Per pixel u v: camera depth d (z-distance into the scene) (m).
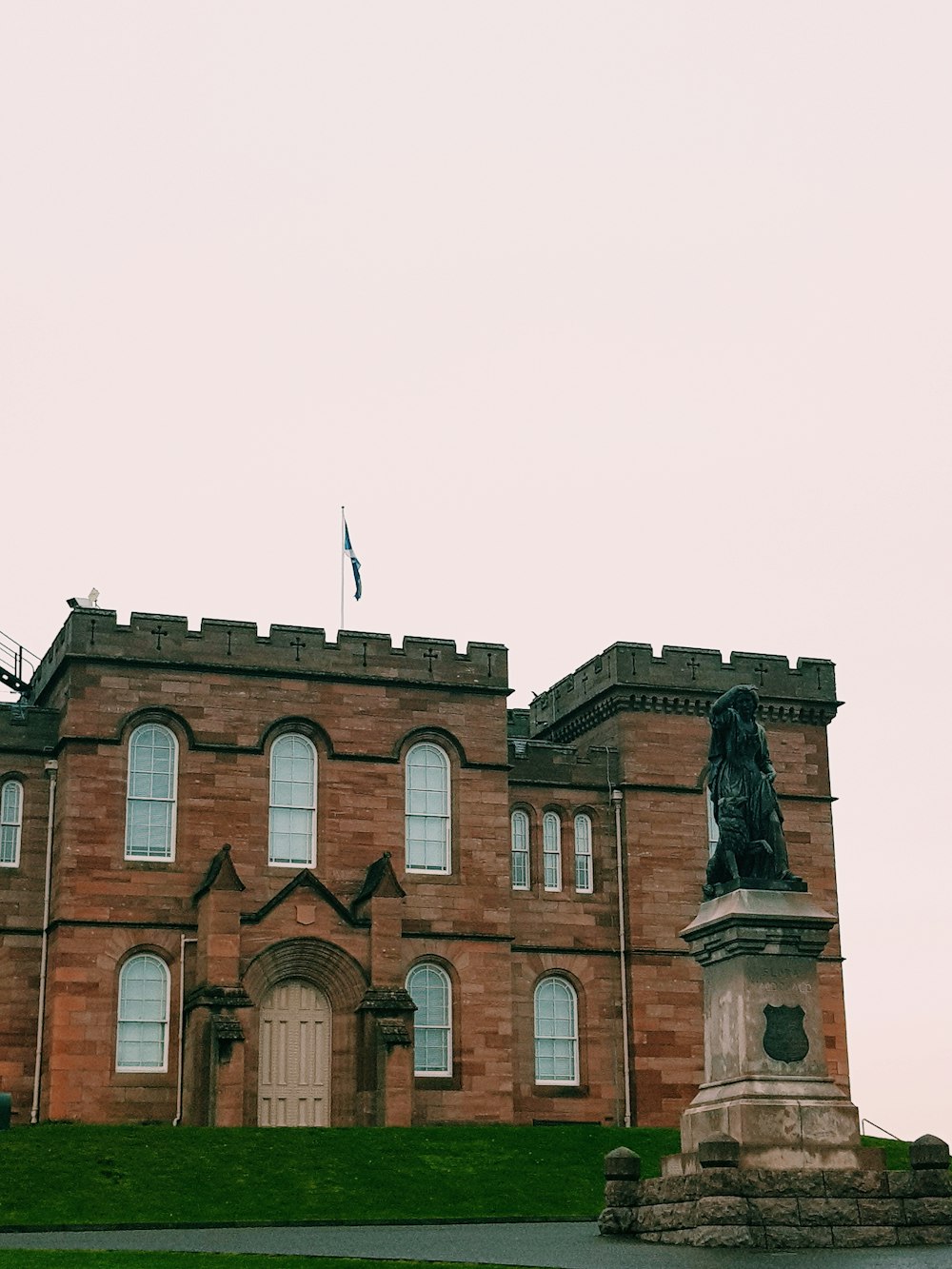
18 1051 57.91
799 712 68.81
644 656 67.69
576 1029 64.50
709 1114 34.03
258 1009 57.75
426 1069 60.66
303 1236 35.62
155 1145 45.81
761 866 35.50
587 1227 37.50
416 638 63.66
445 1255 30.89
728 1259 29.38
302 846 60.75
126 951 57.81
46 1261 29.23
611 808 66.81
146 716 59.81
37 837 59.75
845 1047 65.94
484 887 62.44
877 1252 30.50
